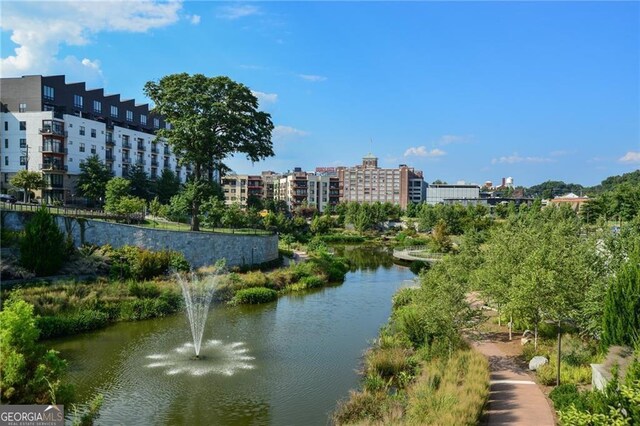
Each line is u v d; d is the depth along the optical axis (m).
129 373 22.67
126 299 33.16
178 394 20.39
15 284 31.02
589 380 18.48
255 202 87.62
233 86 48.66
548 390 18.53
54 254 33.81
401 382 20.58
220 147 50.56
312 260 56.38
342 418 17.47
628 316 17.27
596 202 72.00
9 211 38.09
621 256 21.91
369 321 33.31
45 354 14.49
